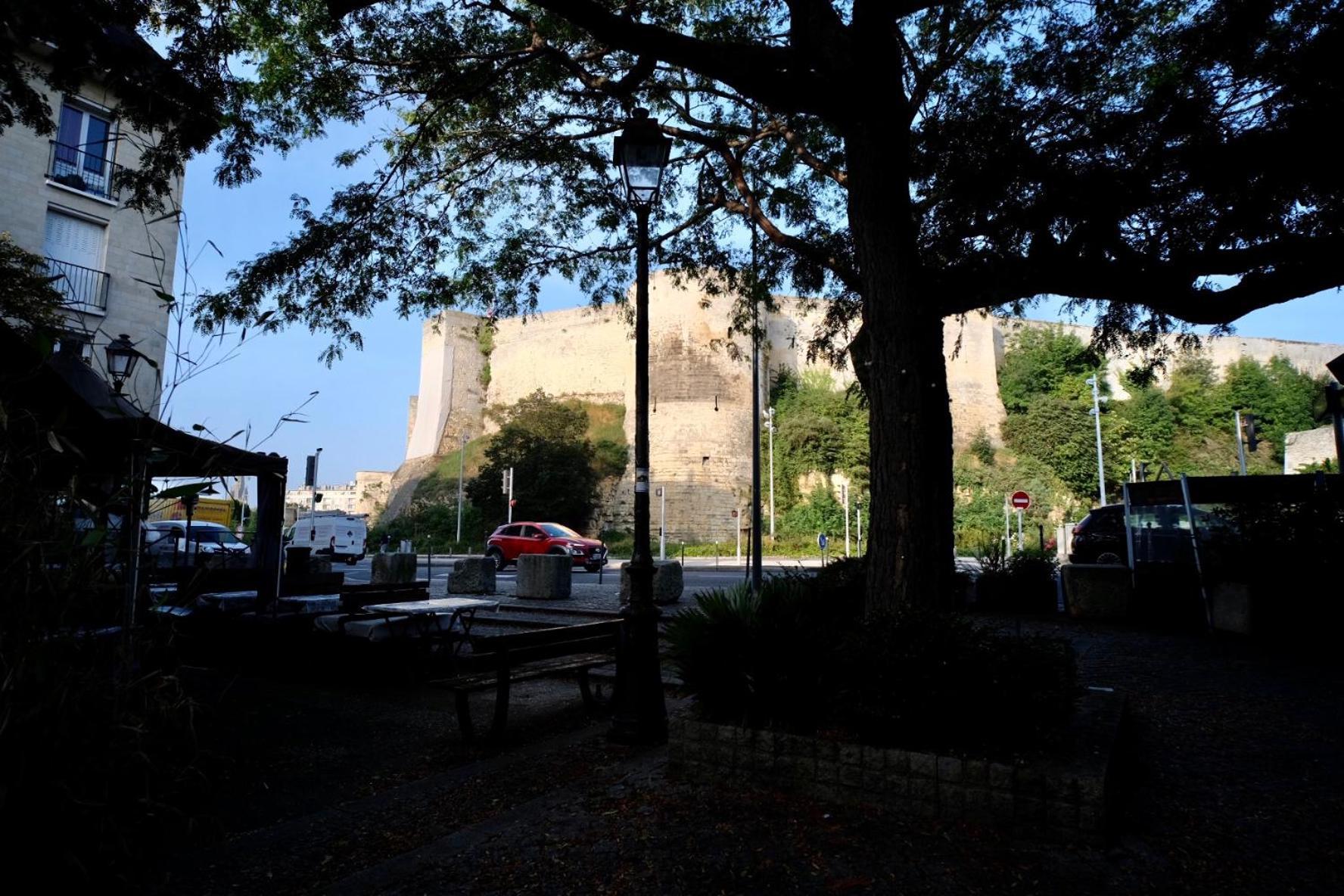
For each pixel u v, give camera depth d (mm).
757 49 5719
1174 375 62812
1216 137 7805
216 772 5227
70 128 20234
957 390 60906
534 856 3691
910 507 5324
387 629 8211
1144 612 12125
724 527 48750
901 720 4180
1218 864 3479
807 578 7574
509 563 27344
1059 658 4340
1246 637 10391
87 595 2289
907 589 5207
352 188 9812
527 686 8414
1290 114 7324
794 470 52656
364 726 6539
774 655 4672
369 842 4016
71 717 2152
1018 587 13617
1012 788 3824
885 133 5738
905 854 3605
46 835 2096
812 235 12180
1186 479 11672
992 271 8312
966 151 9289
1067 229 8734
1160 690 7258
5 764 2045
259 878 3588
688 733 4750
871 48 5723
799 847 3693
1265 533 10547
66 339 2770
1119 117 8617
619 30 5668
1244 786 4535
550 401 52656
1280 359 62500
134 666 2393
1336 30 6984
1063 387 61188
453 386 64438
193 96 8109
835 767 4270
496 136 10719
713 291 12812
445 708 7223
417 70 9508
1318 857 3549
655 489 50000
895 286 5578
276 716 6836
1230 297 7559
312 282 9852
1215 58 7773
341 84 9344
